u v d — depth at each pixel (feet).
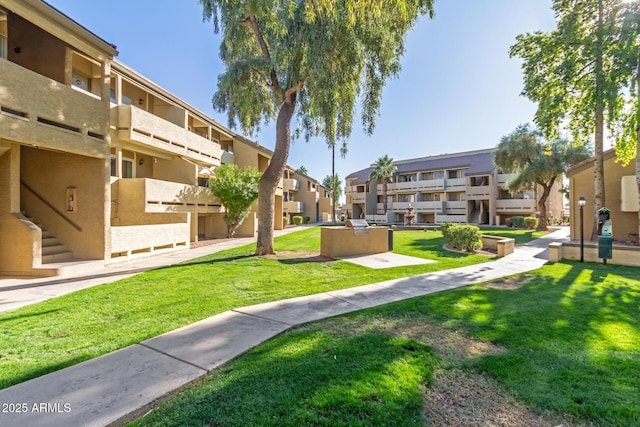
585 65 43.29
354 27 29.99
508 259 35.88
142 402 8.48
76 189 32.78
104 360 11.07
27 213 33.19
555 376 10.02
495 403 8.75
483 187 117.19
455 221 123.03
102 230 32.30
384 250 40.24
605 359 11.10
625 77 38.68
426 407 8.53
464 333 13.69
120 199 42.11
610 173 49.34
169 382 9.52
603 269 29.84
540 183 83.66
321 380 9.61
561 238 60.44
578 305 17.75
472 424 7.86
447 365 10.85
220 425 7.62
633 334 13.38
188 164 54.49
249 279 24.67
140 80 46.29
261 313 16.46
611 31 39.58
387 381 9.55
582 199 34.65
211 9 34.32
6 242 27.48
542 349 11.97
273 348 12.03
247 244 51.42
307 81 33.50
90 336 13.42
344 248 36.99
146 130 44.27
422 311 16.69
